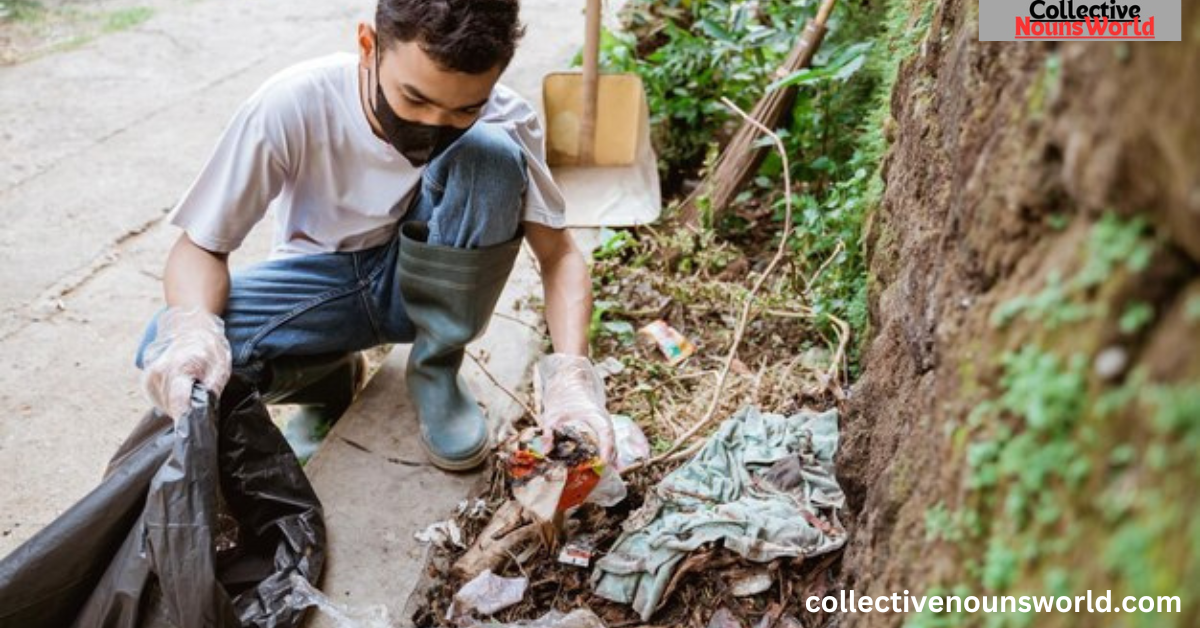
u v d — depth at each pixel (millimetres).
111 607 1570
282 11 4031
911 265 1521
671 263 2592
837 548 1699
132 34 3812
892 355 1600
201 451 1562
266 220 2916
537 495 1678
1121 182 777
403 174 1804
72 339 2479
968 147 1213
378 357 2479
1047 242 959
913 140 1710
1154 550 699
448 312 1902
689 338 2359
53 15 3938
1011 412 938
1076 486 823
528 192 1869
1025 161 980
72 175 3018
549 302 1939
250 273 1896
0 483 2131
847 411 1799
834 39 2867
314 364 1952
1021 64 1065
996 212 1052
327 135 1723
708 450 1915
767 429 1962
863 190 2354
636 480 1919
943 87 1522
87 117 3293
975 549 1005
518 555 1786
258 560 1783
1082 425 821
